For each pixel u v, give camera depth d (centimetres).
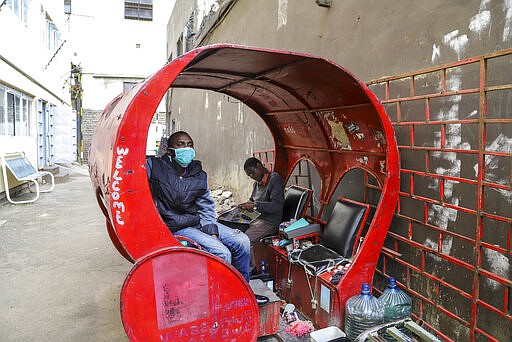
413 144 286
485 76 223
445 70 260
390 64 326
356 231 313
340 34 402
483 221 242
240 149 739
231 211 435
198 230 273
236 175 762
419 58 294
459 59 259
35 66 1140
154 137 1869
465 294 245
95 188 289
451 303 268
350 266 276
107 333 304
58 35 1574
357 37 373
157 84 211
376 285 342
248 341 239
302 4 485
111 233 354
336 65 256
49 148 1474
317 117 357
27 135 1112
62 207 856
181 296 219
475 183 235
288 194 429
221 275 229
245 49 235
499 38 231
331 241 332
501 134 229
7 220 714
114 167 205
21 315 333
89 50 2420
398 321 239
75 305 354
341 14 401
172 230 267
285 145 445
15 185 987
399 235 315
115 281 412
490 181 237
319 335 261
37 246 545
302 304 312
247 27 690
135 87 248
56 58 1558
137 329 208
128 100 222
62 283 407
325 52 429
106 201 224
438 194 277
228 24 809
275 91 355
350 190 382
